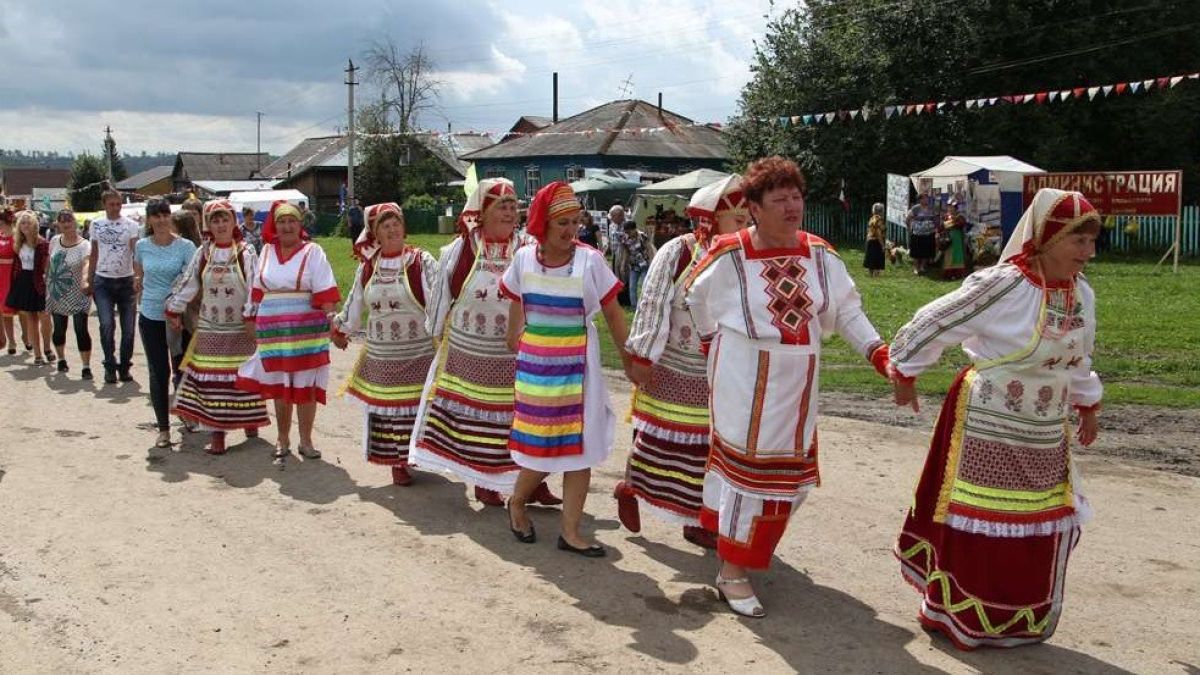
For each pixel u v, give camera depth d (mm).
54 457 7980
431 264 6969
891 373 4539
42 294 12406
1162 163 34219
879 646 4582
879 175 34781
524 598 5148
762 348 4727
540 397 5625
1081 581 5305
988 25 33375
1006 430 4328
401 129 57781
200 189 71250
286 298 7535
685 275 5344
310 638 4703
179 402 8227
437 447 6551
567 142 48281
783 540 5957
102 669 4414
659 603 5090
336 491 7051
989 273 4332
